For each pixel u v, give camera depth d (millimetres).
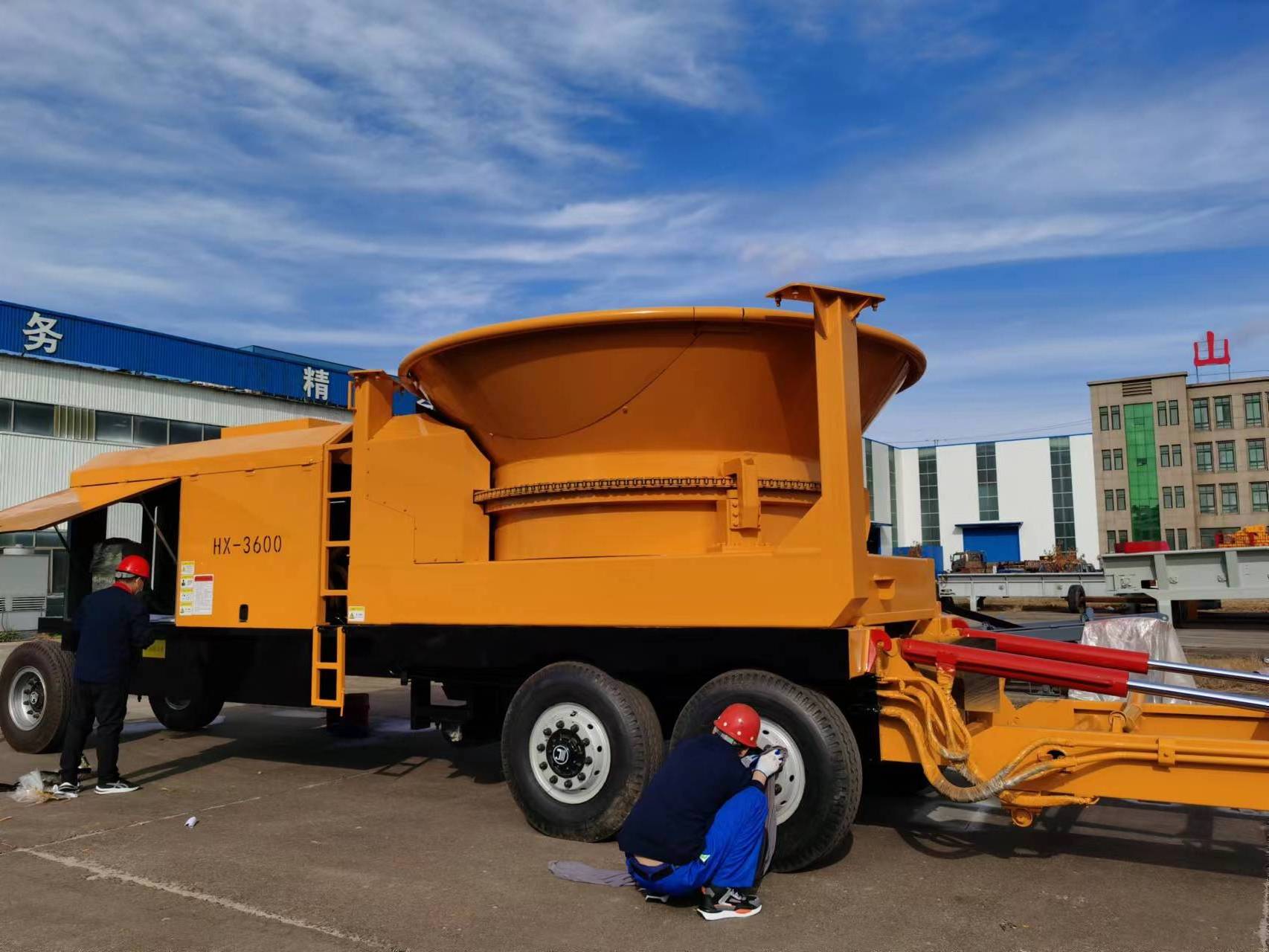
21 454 27109
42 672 8117
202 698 7328
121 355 30219
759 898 4238
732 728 4180
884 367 5711
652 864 4043
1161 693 4387
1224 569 19688
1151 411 59594
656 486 5379
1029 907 4105
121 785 6535
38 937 3812
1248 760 3988
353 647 6367
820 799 4465
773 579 4754
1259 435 57344
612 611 5191
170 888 4414
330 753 8109
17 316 27984
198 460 7508
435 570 5922
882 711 4863
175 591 8922
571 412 5578
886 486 65688
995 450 65188
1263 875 4551
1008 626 8062
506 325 5418
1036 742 4355
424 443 6125
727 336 5211
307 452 6844
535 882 4461
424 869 4664
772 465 5570
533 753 5309
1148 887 4367
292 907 4152
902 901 4199
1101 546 60438
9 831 5492
